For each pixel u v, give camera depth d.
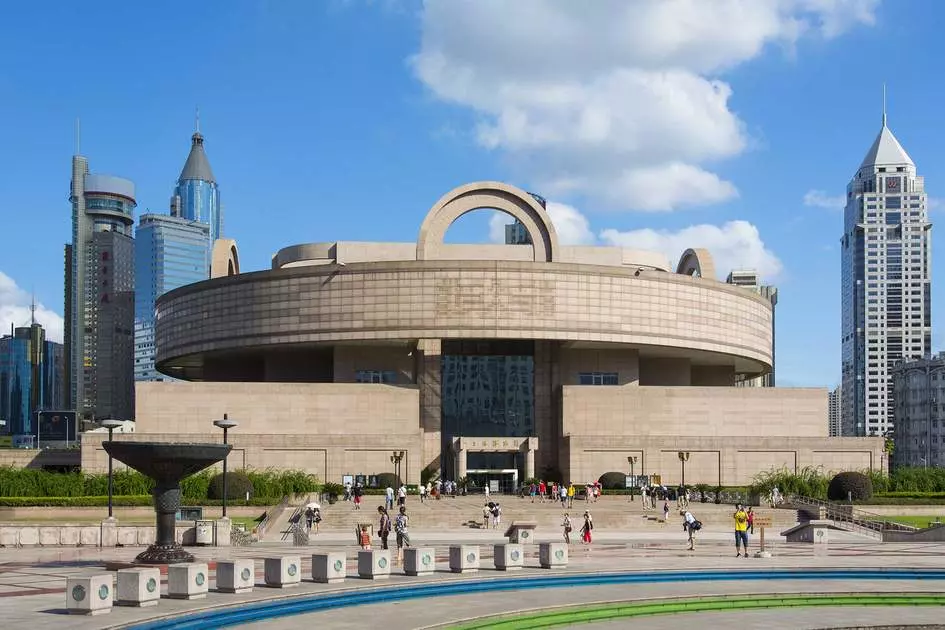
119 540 52.28
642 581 37.12
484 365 109.31
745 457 103.19
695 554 48.47
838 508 78.44
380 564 36.94
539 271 103.25
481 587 34.78
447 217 107.75
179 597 30.77
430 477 102.56
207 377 119.44
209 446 40.41
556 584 36.19
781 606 32.12
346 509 76.69
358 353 107.56
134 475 84.19
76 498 75.88
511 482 104.19
